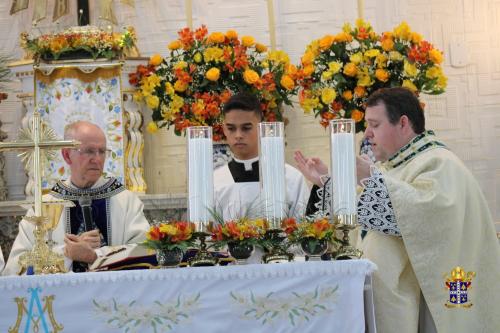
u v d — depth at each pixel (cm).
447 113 807
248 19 814
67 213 600
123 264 478
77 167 602
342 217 453
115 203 609
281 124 455
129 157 725
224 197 642
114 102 721
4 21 799
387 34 700
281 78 716
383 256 531
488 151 805
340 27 810
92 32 720
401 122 548
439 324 517
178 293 433
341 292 439
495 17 809
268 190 452
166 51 805
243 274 434
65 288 431
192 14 812
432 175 526
